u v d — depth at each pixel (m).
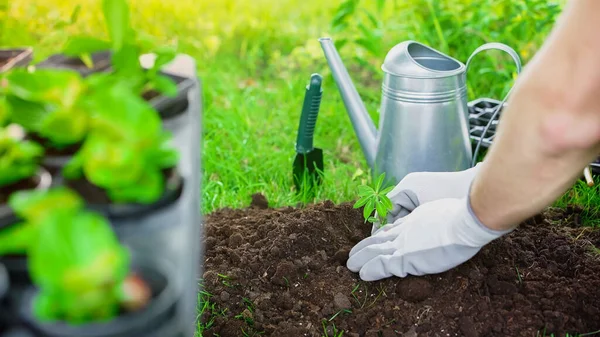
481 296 1.80
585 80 1.23
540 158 1.36
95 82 1.00
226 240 2.16
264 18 4.48
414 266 1.78
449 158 2.29
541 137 1.32
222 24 4.38
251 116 3.31
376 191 1.93
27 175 0.96
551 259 2.03
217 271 1.99
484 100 3.10
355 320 1.79
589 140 1.30
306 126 2.59
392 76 2.27
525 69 1.38
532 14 3.45
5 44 3.74
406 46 2.30
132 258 0.81
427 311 1.77
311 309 1.85
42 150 1.02
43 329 0.72
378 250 1.86
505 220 1.53
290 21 4.46
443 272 1.85
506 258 1.97
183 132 1.12
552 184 1.40
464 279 1.82
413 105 2.23
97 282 0.71
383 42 3.97
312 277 1.96
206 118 3.21
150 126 0.87
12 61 1.34
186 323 0.83
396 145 2.31
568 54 1.25
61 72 1.00
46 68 1.30
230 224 2.28
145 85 1.17
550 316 1.75
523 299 1.80
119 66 1.15
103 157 0.86
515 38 3.48
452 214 1.72
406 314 1.78
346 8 3.33
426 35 3.57
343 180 2.75
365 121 2.46
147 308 0.75
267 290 1.94
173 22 4.27
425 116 2.24
